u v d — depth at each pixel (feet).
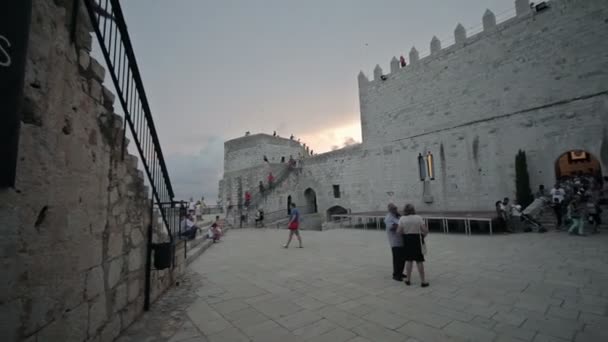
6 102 5.85
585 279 17.79
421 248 17.90
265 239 47.91
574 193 40.47
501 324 12.16
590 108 43.34
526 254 26.00
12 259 6.41
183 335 11.89
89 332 9.62
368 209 73.87
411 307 14.49
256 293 17.69
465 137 56.95
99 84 10.62
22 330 6.68
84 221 9.45
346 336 11.52
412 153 65.57
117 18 10.78
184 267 23.75
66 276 8.43
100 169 10.58
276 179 94.94
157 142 15.88
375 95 73.97
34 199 7.14
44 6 7.51
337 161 82.58
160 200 17.31
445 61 60.90
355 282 19.49
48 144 7.68
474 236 40.09
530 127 49.03
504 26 52.75
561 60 46.34
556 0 47.06
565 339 10.71
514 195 50.11
